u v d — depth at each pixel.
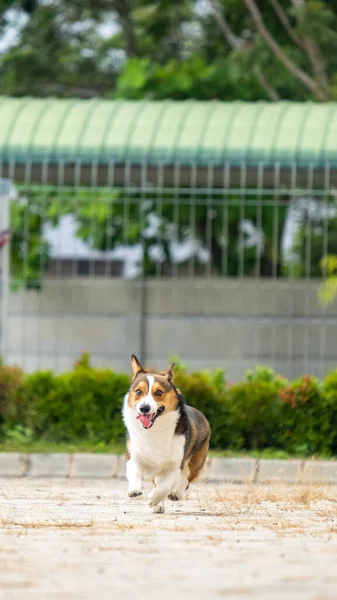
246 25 28.19
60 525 8.03
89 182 21.33
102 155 18.52
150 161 18.47
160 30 29.84
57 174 20.45
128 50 31.25
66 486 12.32
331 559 6.49
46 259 22.98
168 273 25.44
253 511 9.62
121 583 5.54
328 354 19.72
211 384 15.46
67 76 31.44
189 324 20.33
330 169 18.52
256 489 11.54
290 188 20.89
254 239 25.36
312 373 19.83
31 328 20.73
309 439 15.09
